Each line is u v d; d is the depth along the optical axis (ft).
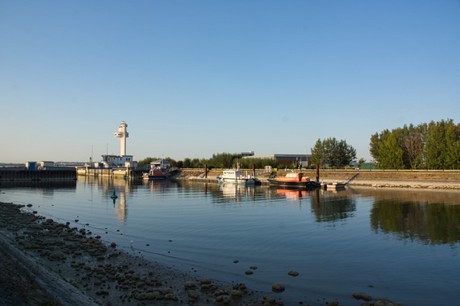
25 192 292.20
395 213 155.12
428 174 321.11
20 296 45.21
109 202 212.84
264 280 69.31
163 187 359.46
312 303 57.98
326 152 478.59
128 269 75.36
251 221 138.31
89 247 94.17
